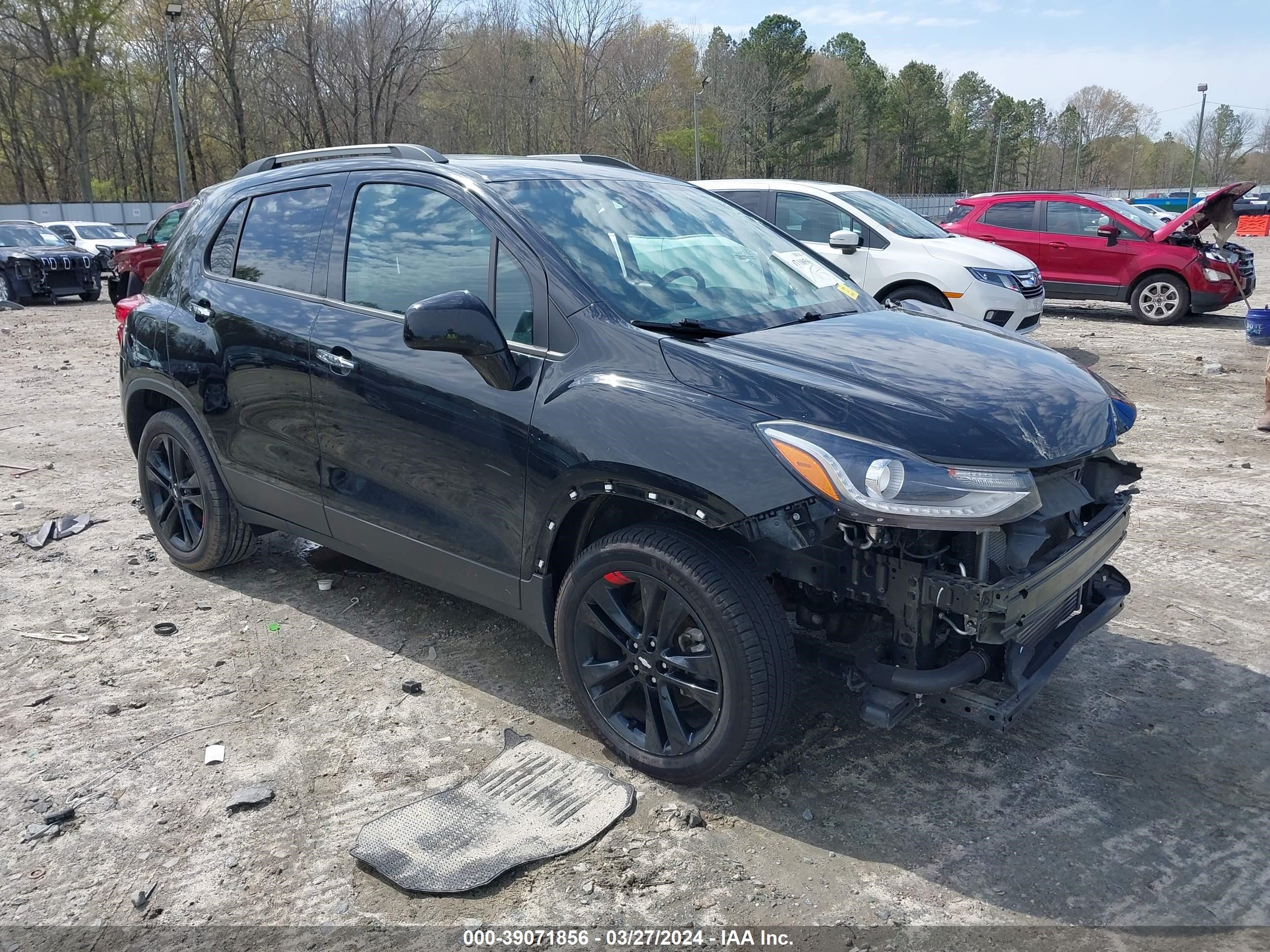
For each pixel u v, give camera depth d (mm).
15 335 14312
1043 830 2838
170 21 34938
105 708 3541
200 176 55500
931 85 100062
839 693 3602
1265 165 111750
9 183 56406
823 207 10266
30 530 5426
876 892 2582
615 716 3146
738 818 2889
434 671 3809
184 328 4344
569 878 2637
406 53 48719
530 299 3213
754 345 3037
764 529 2609
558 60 60656
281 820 2902
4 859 2744
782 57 74438
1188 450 6988
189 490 4637
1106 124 124562
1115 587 3406
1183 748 3254
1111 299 13883
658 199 3896
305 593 4555
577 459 2918
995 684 2852
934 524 2461
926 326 3561
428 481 3438
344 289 3771
